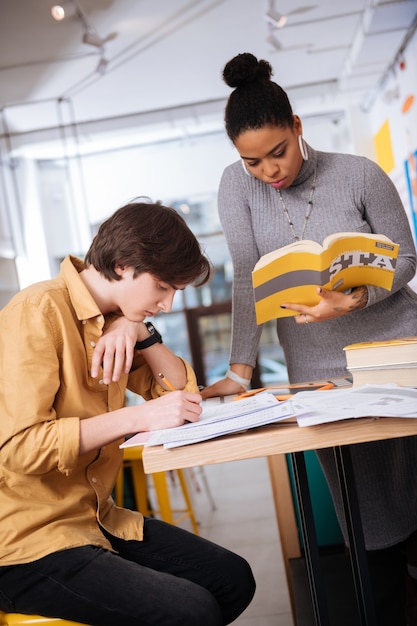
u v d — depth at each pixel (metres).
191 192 8.83
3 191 7.77
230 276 10.30
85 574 1.27
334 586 2.25
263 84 1.63
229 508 4.55
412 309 1.83
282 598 2.74
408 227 1.83
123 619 1.25
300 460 1.46
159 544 1.52
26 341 1.29
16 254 7.88
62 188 8.79
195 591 1.29
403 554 2.10
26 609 1.29
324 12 5.66
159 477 3.17
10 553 1.28
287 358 1.96
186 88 7.05
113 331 1.46
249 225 1.94
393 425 1.08
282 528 2.60
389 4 5.18
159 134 8.20
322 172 1.83
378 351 1.34
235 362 1.89
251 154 1.67
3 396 1.27
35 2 4.91
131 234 1.36
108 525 1.50
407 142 6.10
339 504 1.96
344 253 1.48
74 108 7.16
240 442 1.10
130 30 5.59
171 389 1.64
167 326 10.60
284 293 1.54
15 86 6.40
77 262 1.52
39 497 1.34
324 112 8.22
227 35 5.91
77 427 1.26
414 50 5.64
